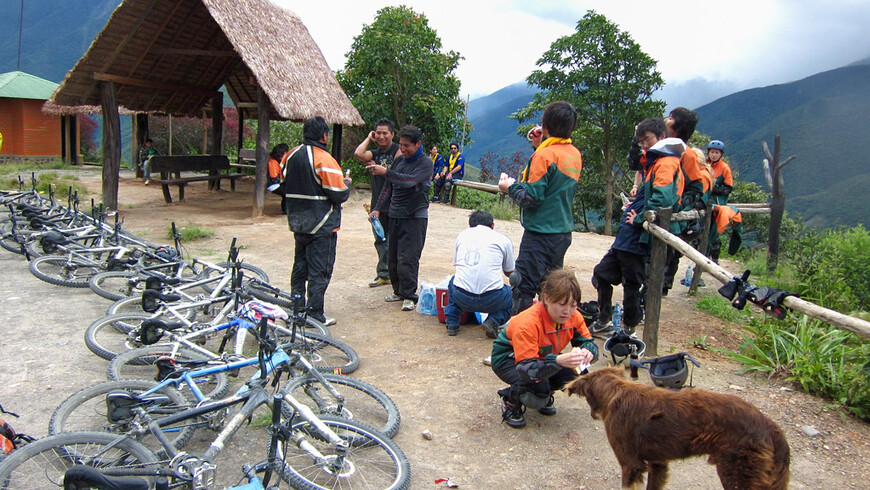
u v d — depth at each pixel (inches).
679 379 154.9
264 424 152.8
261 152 479.2
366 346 215.5
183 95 622.5
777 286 296.7
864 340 213.2
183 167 567.2
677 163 195.0
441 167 662.5
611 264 213.9
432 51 861.2
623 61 933.2
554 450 148.3
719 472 101.5
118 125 485.7
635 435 108.0
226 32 441.1
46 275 263.0
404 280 252.7
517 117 1049.5
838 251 304.2
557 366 136.2
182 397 136.4
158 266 248.7
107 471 108.0
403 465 129.6
